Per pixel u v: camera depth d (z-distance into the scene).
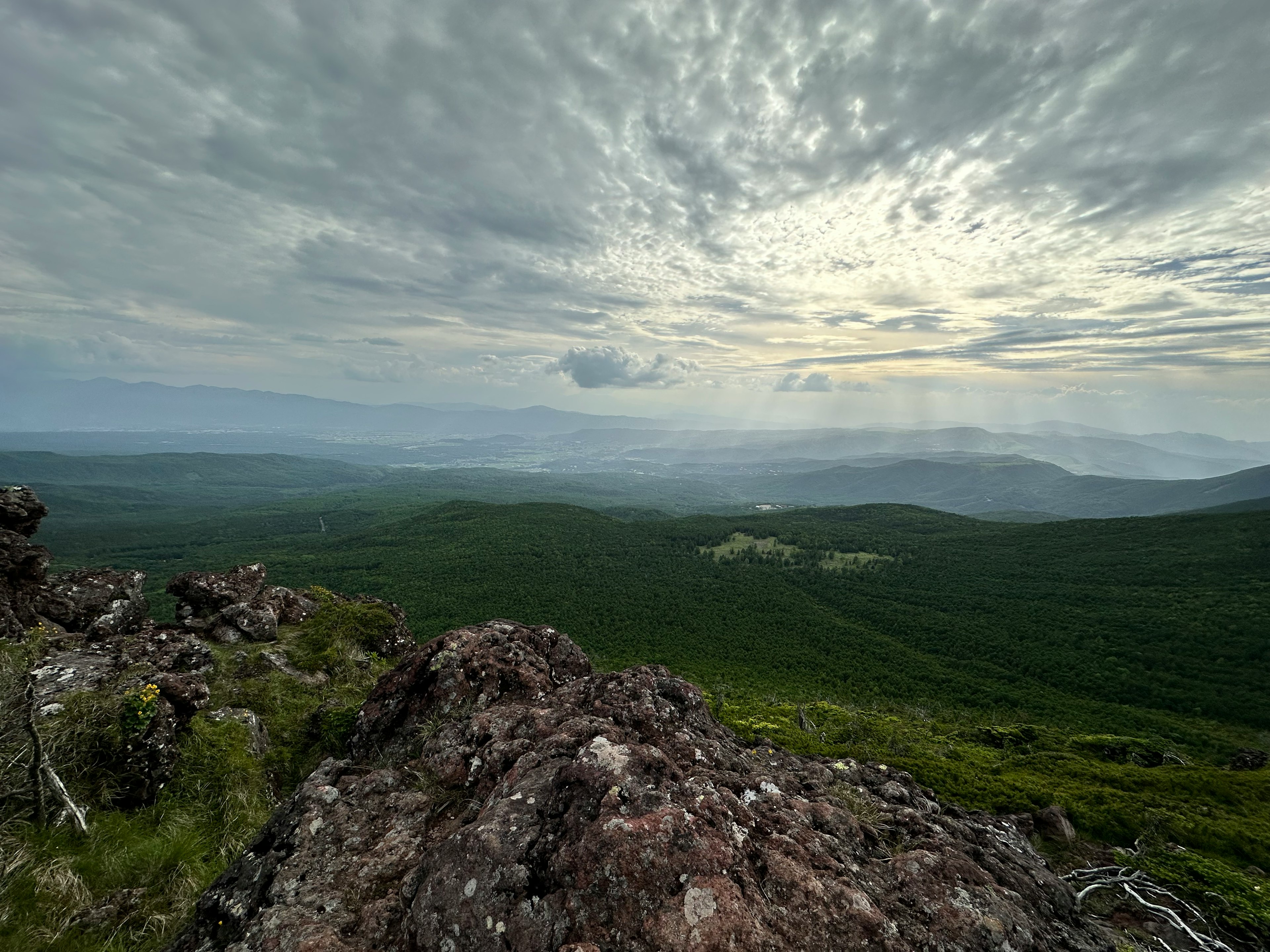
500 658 9.80
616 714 7.57
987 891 5.09
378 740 8.99
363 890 4.89
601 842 4.45
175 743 9.20
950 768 15.82
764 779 6.80
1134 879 8.86
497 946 3.99
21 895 5.94
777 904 4.38
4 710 7.49
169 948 4.88
